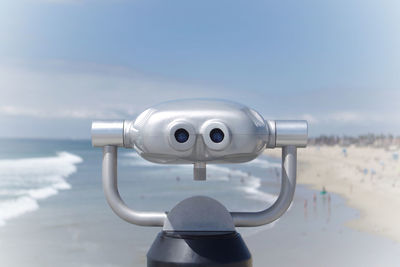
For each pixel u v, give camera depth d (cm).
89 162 3103
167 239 137
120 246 860
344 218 1252
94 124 145
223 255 132
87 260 784
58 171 2383
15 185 1802
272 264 779
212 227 140
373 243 979
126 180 2017
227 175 2305
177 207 142
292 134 143
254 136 130
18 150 4591
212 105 131
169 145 128
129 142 144
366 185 2191
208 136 127
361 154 4138
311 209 1373
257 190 1681
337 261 822
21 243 906
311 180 2420
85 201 1416
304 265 785
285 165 145
